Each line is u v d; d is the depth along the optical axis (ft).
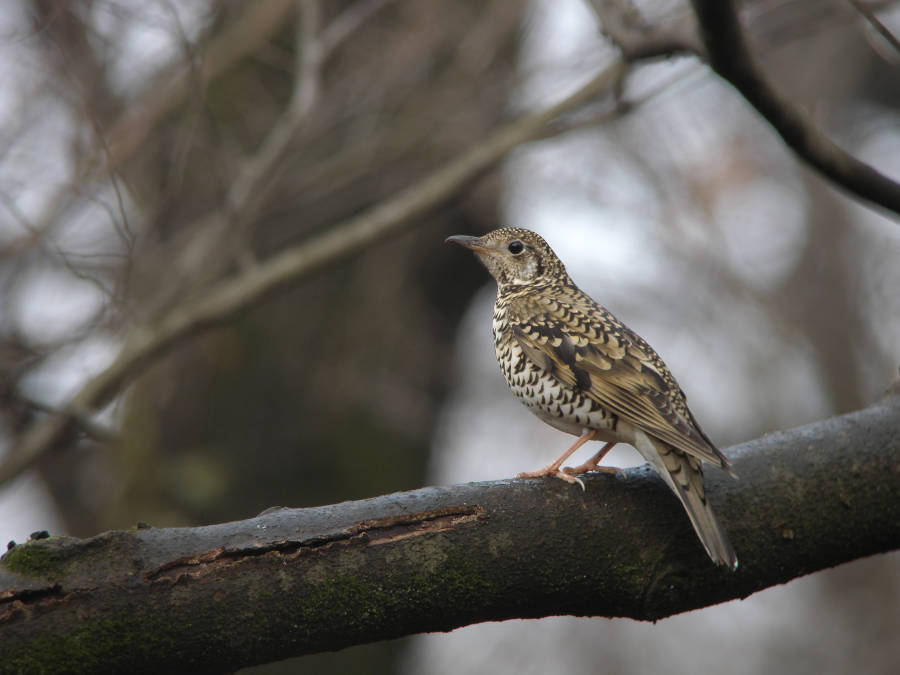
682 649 59.41
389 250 47.83
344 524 17.80
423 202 39.06
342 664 48.19
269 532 17.39
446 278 51.65
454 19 42.65
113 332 38.01
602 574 19.25
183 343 40.83
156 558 16.78
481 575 18.48
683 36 23.61
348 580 17.65
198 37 38.27
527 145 40.01
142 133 38.47
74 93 36.65
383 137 43.37
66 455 57.93
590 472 20.33
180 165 37.93
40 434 37.78
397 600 17.99
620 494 19.60
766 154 62.03
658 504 19.80
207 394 46.44
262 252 48.08
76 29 37.24
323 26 46.06
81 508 59.11
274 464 47.09
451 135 43.27
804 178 67.72
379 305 47.47
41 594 16.19
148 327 38.34
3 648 15.94
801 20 38.78
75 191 36.11
